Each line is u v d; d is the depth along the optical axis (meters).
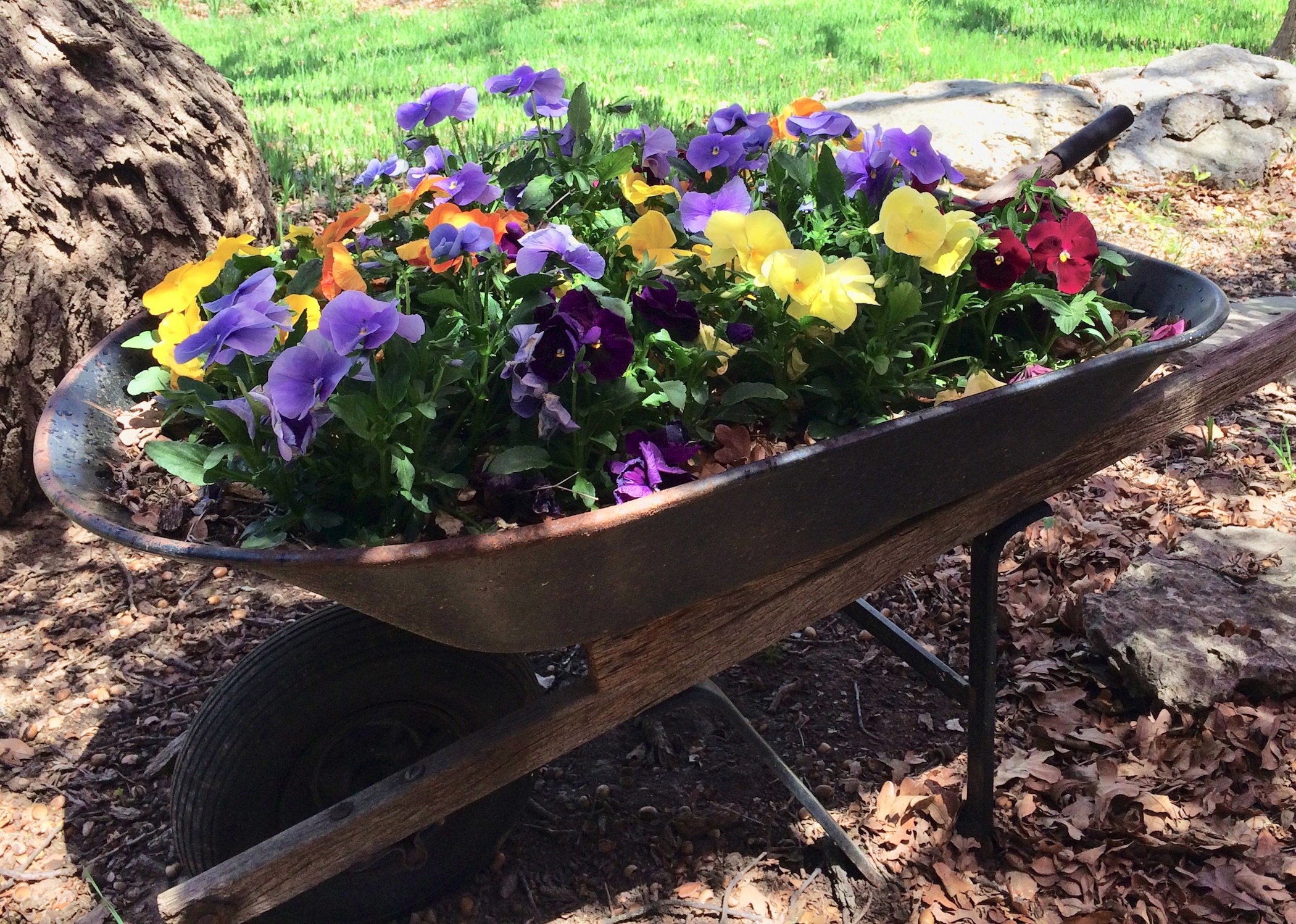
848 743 2.54
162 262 3.50
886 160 1.89
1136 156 6.18
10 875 2.16
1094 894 2.17
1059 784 2.38
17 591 2.89
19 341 3.03
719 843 2.27
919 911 2.12
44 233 3.13
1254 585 2.80
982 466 1.74
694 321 1.56
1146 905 2.13
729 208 1.76
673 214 2.01
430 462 1.49
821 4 11.12
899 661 2.81
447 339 1.45
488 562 1.31
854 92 7.48
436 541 1.27
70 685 2.60
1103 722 2.60
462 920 2.09
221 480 1.43
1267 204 5.99
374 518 1.46
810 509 1.55
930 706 2.66
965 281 1.83
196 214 3.59
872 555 1.83
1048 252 1.77
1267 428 3.96
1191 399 2.09
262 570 1.28
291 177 5.02
